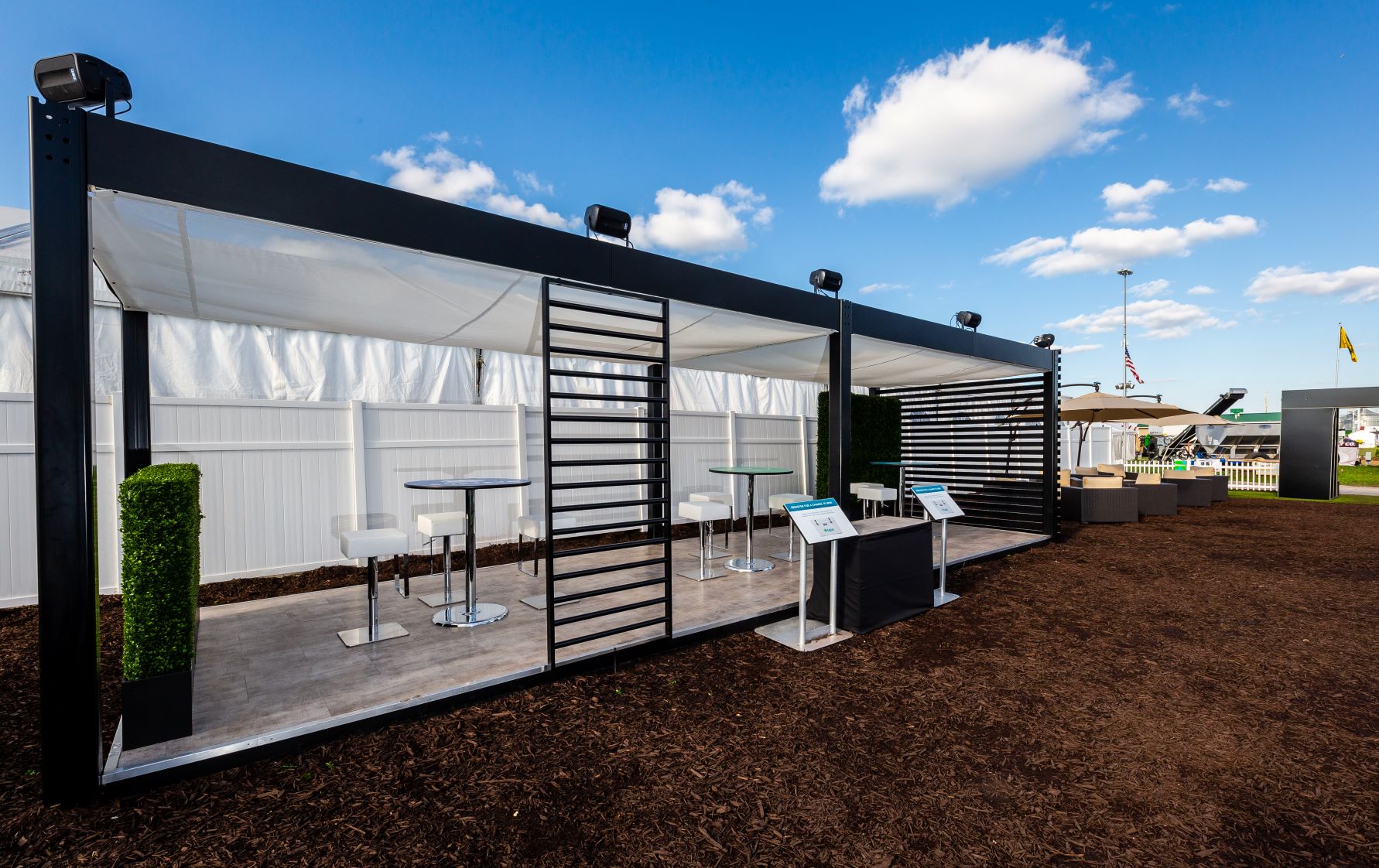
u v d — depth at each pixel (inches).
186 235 102.9
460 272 125.4
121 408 191.0
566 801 88.0
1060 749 105.7
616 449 322.7
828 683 134.2
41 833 78.4
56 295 80.1
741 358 262.5
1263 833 81.8
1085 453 657.6
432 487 158.2
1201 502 494.9
